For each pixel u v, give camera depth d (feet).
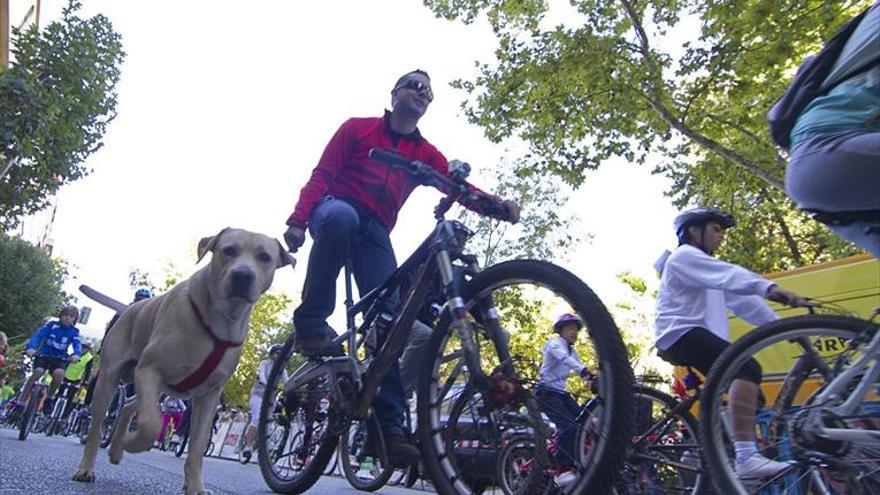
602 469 8.01
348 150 13.66
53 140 50.21
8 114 41.73
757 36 41.63
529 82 48.37
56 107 44.65
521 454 9.21
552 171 49.80
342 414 12.94
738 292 13.48
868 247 8.69
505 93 48.60
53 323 39.58
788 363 9.18
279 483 15.51
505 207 11.80
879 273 16.74
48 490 11.28
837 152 8.16
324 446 14.11
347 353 12.49
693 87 45.24
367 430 12.40
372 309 12.18
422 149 14.32
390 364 11.02
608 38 45.96
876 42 8.30
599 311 8.53
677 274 14.71
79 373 48.32
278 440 16.11
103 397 14.58
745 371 9.46
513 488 9.25
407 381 12.38
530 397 9.10
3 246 91.81
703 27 42.78
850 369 8.58
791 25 39.50
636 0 45.52
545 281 9.07
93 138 54.13
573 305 8.81
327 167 13.34
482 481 9.64
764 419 9.23
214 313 12.98
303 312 12.54
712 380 9.71
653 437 15.19
